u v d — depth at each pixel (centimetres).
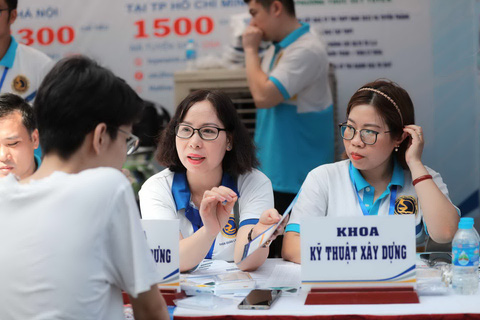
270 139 348
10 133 206
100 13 358
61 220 122
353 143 199
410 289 150
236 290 166
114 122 129
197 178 209
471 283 158
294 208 216
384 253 150
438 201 198
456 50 346
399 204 207
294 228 212
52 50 360
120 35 358
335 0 348
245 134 209
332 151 352
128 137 134
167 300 158
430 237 206
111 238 125
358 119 198
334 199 214
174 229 161
